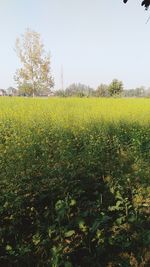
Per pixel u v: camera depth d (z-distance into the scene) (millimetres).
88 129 9562
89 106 17781
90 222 4430
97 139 8289
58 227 4246
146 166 6777
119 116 12742
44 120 10836
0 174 5367
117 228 4289
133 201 5121
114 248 3973
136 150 8070
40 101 20969
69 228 4207
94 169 6312
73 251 3898
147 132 9508
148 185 5770
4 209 4387
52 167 6004
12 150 6648
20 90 39094
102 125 10445
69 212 4473
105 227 4254
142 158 7344
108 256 3848
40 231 4188
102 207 4797
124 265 3699
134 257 3824
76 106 17547
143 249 3926
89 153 6805
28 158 6258
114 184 5660
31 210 4492
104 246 3932
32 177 5391
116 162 7098
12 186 4844
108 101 22953
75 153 6945
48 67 38750
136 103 21172
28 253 3785
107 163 6770
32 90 38781
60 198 4902
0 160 5848
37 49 37750
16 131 8781
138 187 5652
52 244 3943
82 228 4188
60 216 4188
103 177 5965
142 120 11984
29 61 37906
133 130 9672
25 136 7969
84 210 4719
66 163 6180
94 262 3752
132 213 4520
